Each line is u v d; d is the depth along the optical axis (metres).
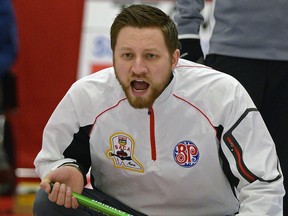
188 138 9.20
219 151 9.19
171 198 9.50
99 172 9.78
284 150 10.68
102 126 9.40
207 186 9.37
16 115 18.03
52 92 17.95
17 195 17.02
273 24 10.56
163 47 8.71
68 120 9.49
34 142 18.17
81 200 9.08
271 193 8.75
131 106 9.04
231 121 9.00
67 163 9.38
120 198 9.78
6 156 16.16
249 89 10.72
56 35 17.78
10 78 15.62
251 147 8.93
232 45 10.73
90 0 17.72
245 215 8.60
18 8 17.72
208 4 16.48
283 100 10.76
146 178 9.40
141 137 9.27
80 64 17.78
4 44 15.02
